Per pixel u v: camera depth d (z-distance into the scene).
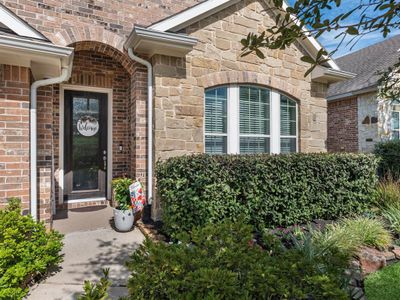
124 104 6.72
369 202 5.78
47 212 4.62
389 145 9.05
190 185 4.29
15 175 3.86
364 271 3.33
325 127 7.73
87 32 5.23
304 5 1.68
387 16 1.56
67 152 6.30
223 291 1.49
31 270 2.91
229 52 6.12
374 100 9.99
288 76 6.98
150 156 5.40
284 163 4.88
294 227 4.82
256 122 6.57
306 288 1.64
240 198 4.63
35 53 3.65
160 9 6.19
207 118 5.97
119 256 3.83
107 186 6.64
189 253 1.90
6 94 3.82
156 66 5.31
